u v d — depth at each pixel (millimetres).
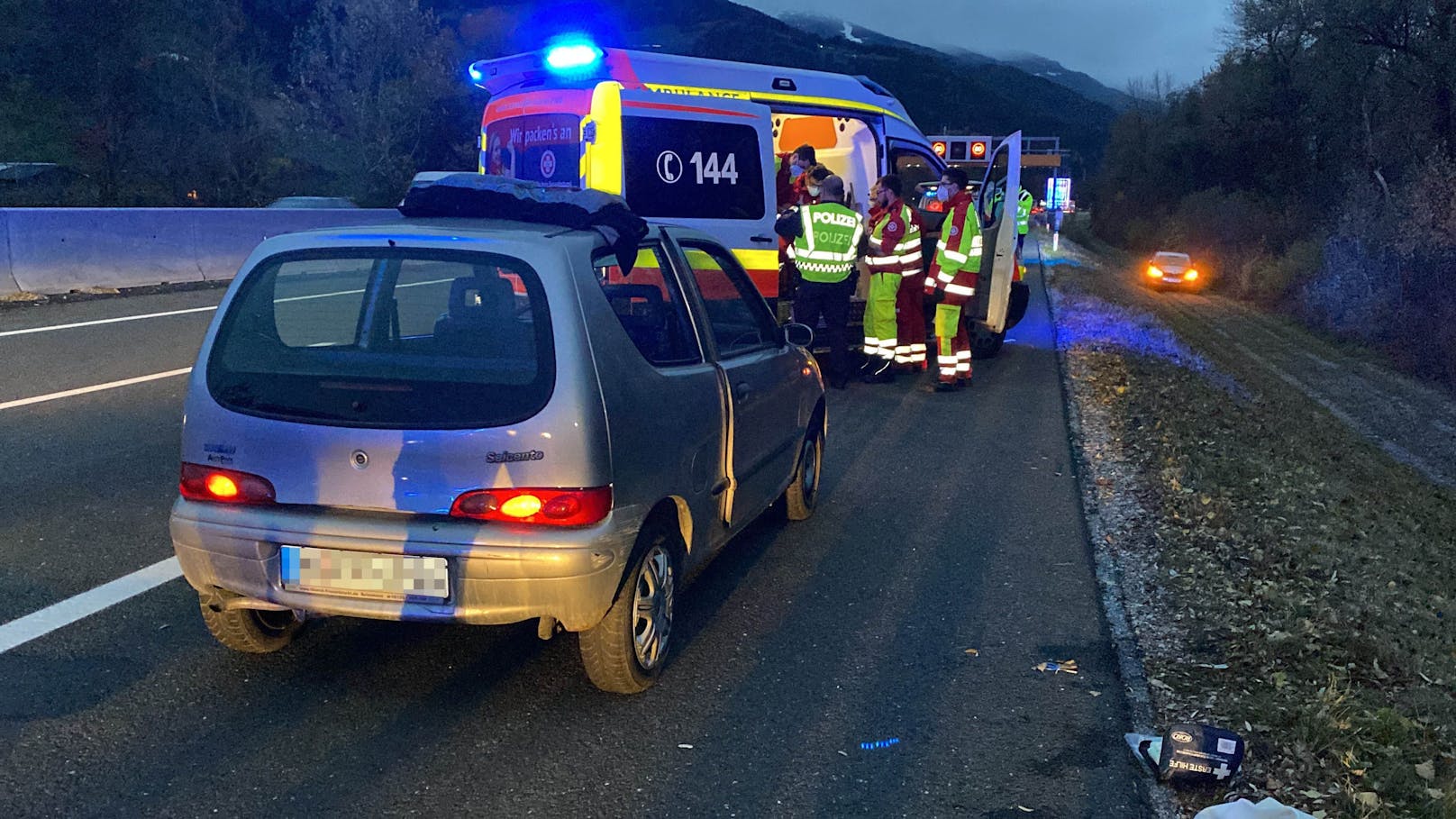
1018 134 10742
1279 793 3385
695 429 4062
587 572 3371
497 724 3627
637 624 3828
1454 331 17734
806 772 3416
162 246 14617
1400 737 3697
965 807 3260
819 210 9227
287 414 3436
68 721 3492
